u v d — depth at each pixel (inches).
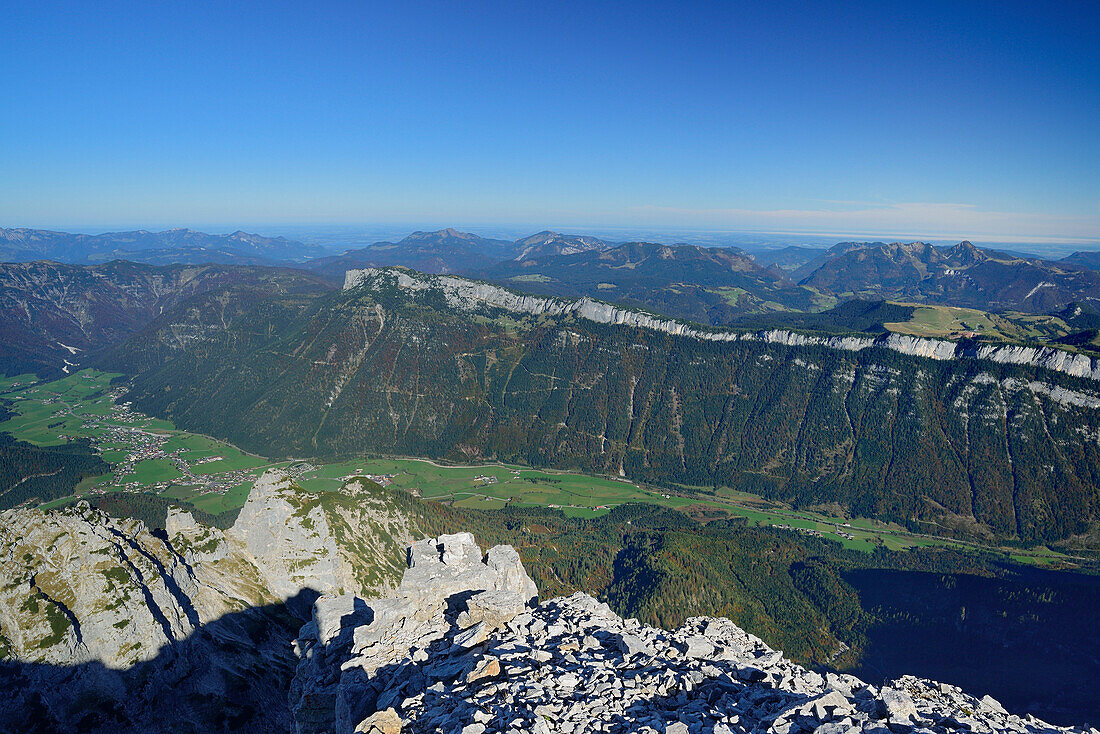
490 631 2082.9
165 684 3233.3
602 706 1454.2
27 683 2935.5
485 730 1362.0
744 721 1379.2
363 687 1785.2
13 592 3206.2
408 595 2396.7
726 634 2314.2
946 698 1978.3
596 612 2314.2
